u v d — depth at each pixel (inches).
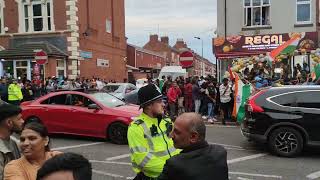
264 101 402.6
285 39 841.5
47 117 497.4
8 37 1266.0
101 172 336.5
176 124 117.4
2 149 144.8
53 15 1235.9
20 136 135.8
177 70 1285.7
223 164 115.6
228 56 878.4
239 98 597.0
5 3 1267.2
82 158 69.0
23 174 130.3
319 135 382.6
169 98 682.8
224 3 1033.5
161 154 144.0
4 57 1174.3
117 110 468.8
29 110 504.7
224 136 517.0
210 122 648.4
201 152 114.0
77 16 1240.2
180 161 111.8
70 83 900.0
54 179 65.3
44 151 137.3
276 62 780.6
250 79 679.1
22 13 1258.6
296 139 388.2
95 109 475.8
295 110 389.1
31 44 1221.7
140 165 142.9
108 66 1488.7
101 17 1428.4
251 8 1018.1
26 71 1168.2
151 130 145.5
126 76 1696.6
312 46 809.5
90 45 1331.2
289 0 995.9
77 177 66.3
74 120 485.1
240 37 871.1
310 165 357.1
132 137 144.6
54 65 1171.3
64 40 1227.2
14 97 743.7
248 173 328.8
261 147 441.7
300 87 397.7
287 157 390.0
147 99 146.6
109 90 805.2
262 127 397.7
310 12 986.1
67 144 460.4
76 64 1229.1
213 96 653.3
